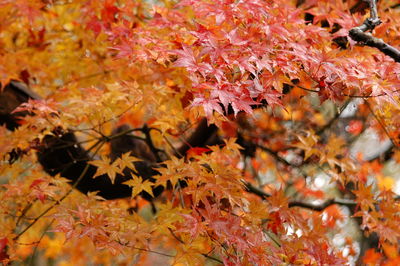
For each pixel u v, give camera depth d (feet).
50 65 16.46
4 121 14.23
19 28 16.21
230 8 8.83
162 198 15.83
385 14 11.41
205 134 15.34
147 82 12.91
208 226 10.18
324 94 8.77
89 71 16.33
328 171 14.20
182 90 11.82
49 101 11.76
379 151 18.25
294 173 18.15
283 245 10.19
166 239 12.44
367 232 14.23
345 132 17.69
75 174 14.53
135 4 13.60
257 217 10.17
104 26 12.98
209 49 8.27
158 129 13.34
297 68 8.66
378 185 18.66
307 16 12.86
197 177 10.07
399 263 16.92
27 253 16.62
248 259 9.52
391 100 8.54
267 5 9.09
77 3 14.98
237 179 10.34
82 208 10.43
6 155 13.43
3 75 13.96
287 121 16.75
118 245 9.93
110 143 15.85
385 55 9.63
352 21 10.71
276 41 8.91
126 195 15.24
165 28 10.72
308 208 14.82
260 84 8.75
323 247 10.62
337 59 8.70
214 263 11.96
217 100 8.04
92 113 12.53
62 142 14.02
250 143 16.72
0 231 11.77
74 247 17.44
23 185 11.71
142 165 14.93
